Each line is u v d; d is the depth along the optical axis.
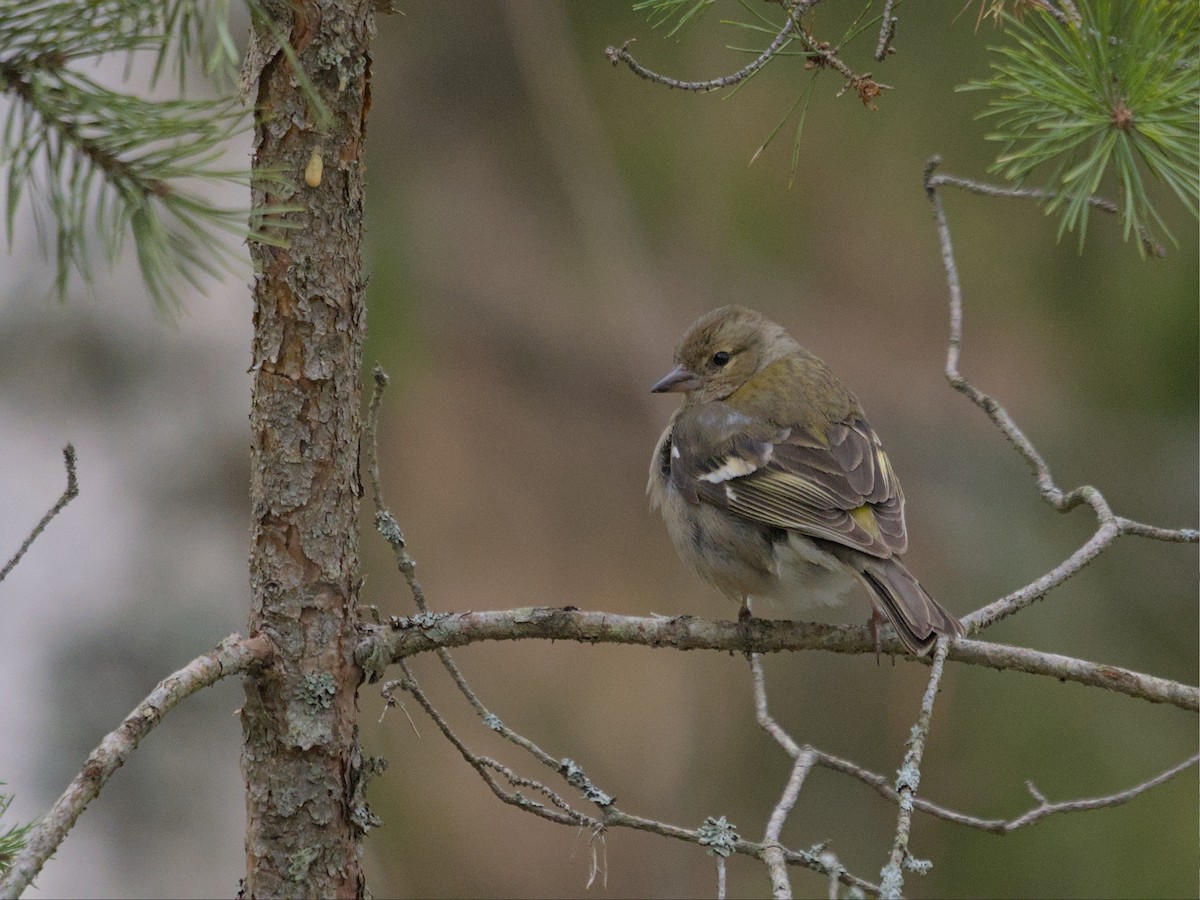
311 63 5.24
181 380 12.64
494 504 16.45
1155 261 11.71
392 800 14.11
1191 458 12.27
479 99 15.85
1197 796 11.34
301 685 5.48
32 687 11.09
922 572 13.42
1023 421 14.07
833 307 15.23
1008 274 12.64
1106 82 5.48
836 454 8.09
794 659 13.70
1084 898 11.18
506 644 15.63
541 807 5.86
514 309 16.39
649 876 14.32
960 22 11.68
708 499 8.09
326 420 5.46
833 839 12.74
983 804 11.77
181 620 11.55
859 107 12.70
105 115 4.41
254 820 5.56
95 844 11.02
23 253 11.80
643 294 15.40
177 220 4.60
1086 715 11.77
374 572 13.86
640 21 13.73
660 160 14.45
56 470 11.99
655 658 15.34
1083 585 12.41
